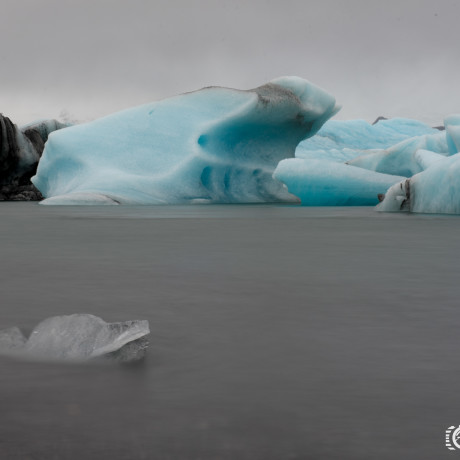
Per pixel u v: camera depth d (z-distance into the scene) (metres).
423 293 4.63
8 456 1.68
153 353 2.79
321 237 10.69
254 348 2.89
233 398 2.15
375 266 6.46
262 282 5.23
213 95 34.66
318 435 1.82
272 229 12.95
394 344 2.97
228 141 34.94
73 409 2.04
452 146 31.66
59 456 1.68
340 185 29.28
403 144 39.31
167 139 33.56
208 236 10.92
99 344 2.71
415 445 1.75
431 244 9.29
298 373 2.46
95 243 9.48
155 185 32.12
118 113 34.72
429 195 21.03
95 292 4.71
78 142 33.56
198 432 1.84
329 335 3.18
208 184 34.56
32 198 44.59
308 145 60.09
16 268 6.28
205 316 3.73
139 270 6.09
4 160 42.94
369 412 2.01
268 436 1.82
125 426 1.89
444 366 2.57
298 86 35.34
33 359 2.65
